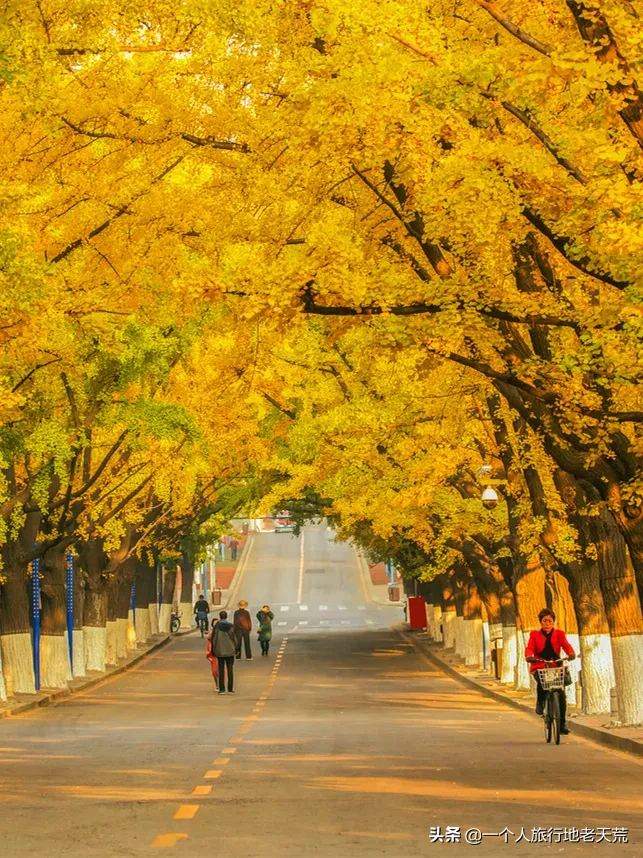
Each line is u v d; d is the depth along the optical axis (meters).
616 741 51.44
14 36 36.81
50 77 41.25
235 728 62.75
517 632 88.81
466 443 81.44
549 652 54.59
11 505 76.31
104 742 55.31
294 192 46.41
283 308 39.75
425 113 38.59
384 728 62.12
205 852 26.17
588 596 68.81
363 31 39.50
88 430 80.00
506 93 36.72
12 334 47.78
